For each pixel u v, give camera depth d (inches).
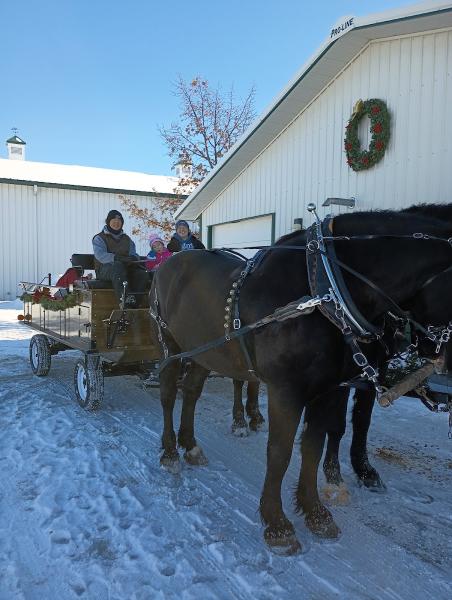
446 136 275.0
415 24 272.7
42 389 277.4
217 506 146.8
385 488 158.7
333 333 118.0
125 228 974.4
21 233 901.2
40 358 302.8
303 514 137.3
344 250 122.7
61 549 123.5
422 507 147.9
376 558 122.1
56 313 281.0
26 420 220.7
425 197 287.3
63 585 110.8
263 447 196.5
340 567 118.3
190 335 158.7
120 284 232.8
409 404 251.6
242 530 134.0
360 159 319.3
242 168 452.1
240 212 464.1
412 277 119.0
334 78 344.8
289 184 396.8
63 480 160.4
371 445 197.3
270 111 373.4
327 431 144.6
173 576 113.9
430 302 118.5
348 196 339.3
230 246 489.7
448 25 270.5
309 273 120.2
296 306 115.0
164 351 180.2
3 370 329.4
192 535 131.0
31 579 112.8
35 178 920.3
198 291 154.2
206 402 257.6
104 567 116.9
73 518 138.0
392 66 301.4
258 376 131.4
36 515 139.6
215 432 212.8
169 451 173.0
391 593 109.1
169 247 316.8
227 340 133.9
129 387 286.0
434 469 175.0
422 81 285.7
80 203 944.3
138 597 107.0
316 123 365.1
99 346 231.5
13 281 898.7
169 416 177.5
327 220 128.2
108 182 989.8
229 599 106.8
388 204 309.3
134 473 168.2
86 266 320.2
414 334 130.0
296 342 117.8
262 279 130.2
